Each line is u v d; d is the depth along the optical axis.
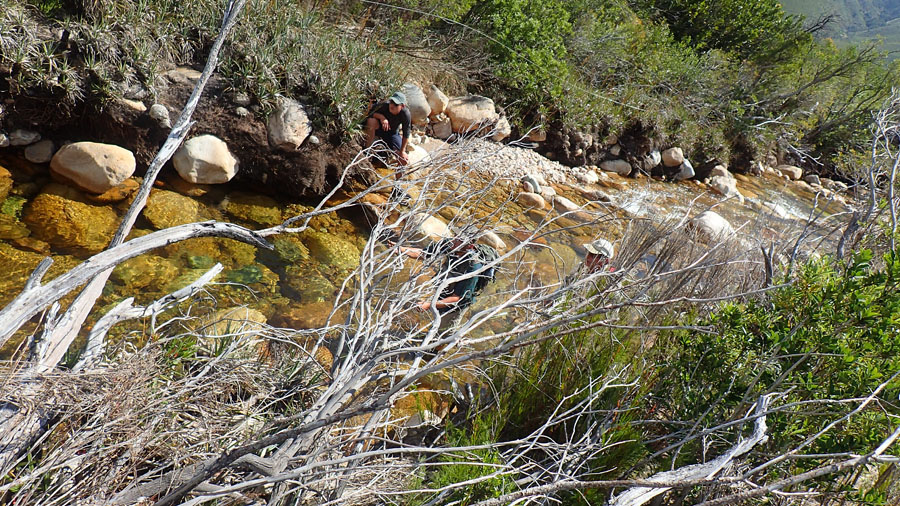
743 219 8.27
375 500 2.53
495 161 8.14
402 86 7.58
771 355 3.01
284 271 4.84
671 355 3.48
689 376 3.26
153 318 2.74
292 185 6.03
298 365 3.21
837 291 2.96
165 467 2.23
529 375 3.48
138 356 2.42
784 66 14.74
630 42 11.99
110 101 5.45
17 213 4.54
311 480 2.31
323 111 6.31
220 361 2.81
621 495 2.46
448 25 9.41
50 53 5.25
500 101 9.17
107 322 2.57
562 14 10.69
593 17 11.74
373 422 2.58
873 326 2.84
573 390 3.36
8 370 2.15
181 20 6.15
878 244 4.36
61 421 2.07
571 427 3.33
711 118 12.24
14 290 3.78
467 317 4.65
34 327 3.40
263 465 2.05
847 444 2.75
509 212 6.91
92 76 5.45
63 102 5.35
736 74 13.62
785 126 13.63
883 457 1.96
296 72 6.39
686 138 10.86
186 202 5.37
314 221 5.73
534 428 3.41
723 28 15.69
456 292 4.07
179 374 2.71
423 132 8.20
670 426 3.33
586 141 9.52
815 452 2.83
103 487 2.01
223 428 2.48
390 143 6.60
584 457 3.02
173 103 5.73
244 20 6.35
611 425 3.10
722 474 2.66
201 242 4.89
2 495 1.86
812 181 13.25
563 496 2.85
